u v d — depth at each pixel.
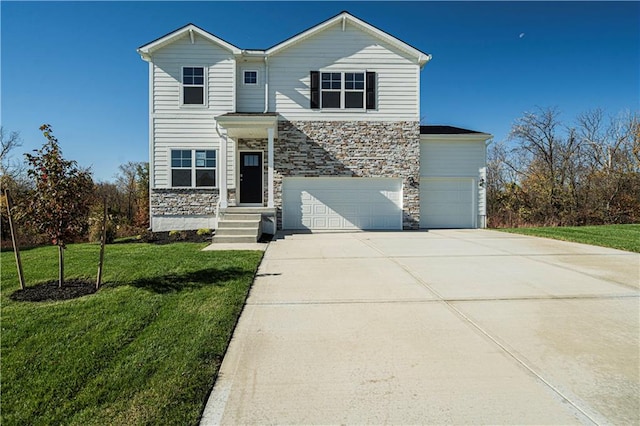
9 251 8.01
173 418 2.15
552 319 3.77
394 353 3.00
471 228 13.71
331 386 2.51
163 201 12.42
